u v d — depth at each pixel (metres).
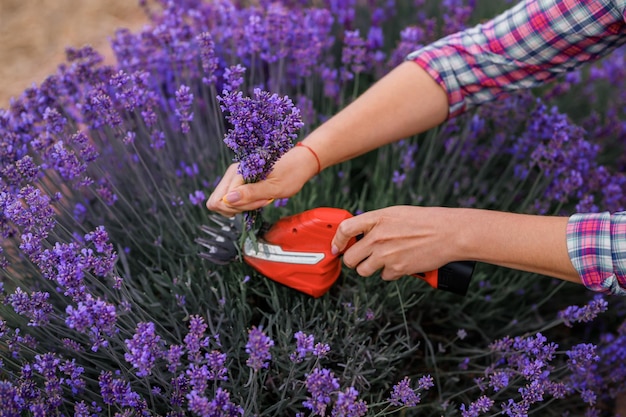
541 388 1.54
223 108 1.34
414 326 1.93
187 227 2.10
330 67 2.69
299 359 1.47
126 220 2.05
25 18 3.71
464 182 2.38
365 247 1.50
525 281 2.12
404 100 1.73
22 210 1.48
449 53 1.76
